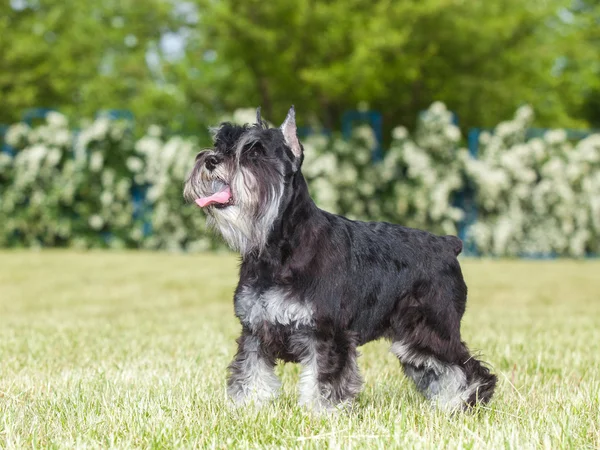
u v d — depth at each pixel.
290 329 4.03
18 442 3.64
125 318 8.66
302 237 4.08
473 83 20.64
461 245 4.77
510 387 5.08
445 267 4.60
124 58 26.00
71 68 24.28
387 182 17.84
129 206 17.64
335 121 22.09
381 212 17.88
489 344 6.76
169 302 10.30
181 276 13.14
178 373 5.38
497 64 21.33
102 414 4.18
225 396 4.52
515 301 10.80
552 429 3.79
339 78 18.81
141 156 17.70
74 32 25.30
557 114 25.80
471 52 20.64
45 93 25.02
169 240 17.59
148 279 12.73
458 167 17.73
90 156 17.47
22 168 17.39
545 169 17.97
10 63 23.64
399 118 22.39
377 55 18.48
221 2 19.47
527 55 22.16
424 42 19.77
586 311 9.76
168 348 6.62
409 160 17.34
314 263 4.05
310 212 4.18
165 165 17.03
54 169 17.64
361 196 17.78
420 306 4.46
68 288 11.62
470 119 22.62
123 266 14.52
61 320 8.45
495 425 3.98
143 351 6.41
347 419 3.93
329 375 3.98
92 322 8.24
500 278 13.72
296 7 19.08
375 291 4.31
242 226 4.15
